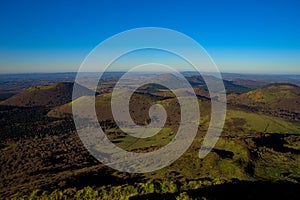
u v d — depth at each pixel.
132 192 50.38
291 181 74.88
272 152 102.31
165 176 71.44
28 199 54.69
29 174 86.94
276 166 87.75
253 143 110.44
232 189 55.97
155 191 50.69
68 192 53.88
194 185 55.56
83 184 65.56
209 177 70.75
